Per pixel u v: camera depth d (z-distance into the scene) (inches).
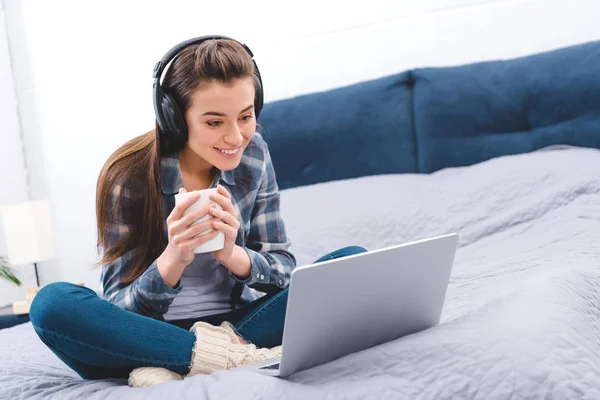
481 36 107.6
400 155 106.9
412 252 43.4
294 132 109.7
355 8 112.0
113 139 121.3
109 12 119.5
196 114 48.4
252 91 48.9
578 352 40.3
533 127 102.1
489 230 83.7
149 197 52.6
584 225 76.4
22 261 109.8
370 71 112.2
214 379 41.9
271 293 56.4
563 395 37.1
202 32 117.5
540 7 104.9
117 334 44.7
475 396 37.9
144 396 41.1
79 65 121.4
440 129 104.7
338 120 108.6
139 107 119.9
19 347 68.1
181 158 55.9
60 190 124.0
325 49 113.6
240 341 50.8
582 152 90.7
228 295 55.9
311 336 41.6
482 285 64.6
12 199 123.3
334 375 41.4
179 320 53.2
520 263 69.7
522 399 37.3
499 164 91.7
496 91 103.2
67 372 55.2
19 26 123.0
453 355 40.4
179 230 46.4
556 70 100.2
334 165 108.7
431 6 109.0
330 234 88.1
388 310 45.3
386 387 38.9
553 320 42.8
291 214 93.0
